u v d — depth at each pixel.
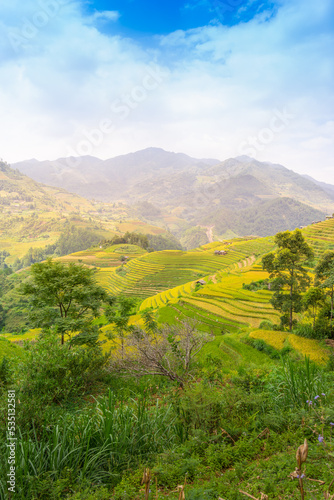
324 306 27.42
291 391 6.48
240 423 5.69
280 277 32.94
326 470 3.37
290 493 3.21
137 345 12.17
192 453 4.93
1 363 9.77
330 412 4.88
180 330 13.53
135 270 148.50
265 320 43.72
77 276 19.41
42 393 7.72
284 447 4.57
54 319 18.34
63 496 4.05
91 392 10.05
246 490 3.40
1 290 109.88
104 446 4.84
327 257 27.25
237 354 25.94
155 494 3.76
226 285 69.50
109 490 4.29
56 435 4.70
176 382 10.12
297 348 24.09
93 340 16.67
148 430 5.62
